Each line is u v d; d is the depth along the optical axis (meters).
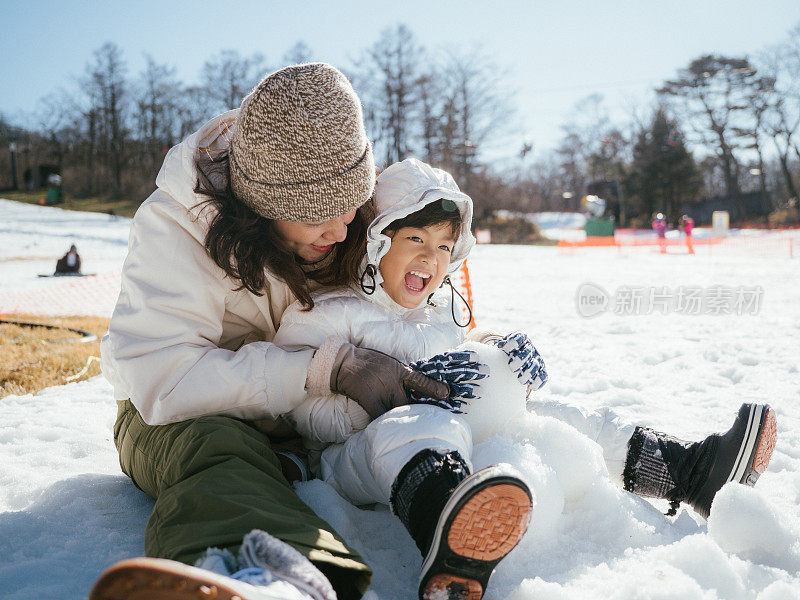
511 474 1.40
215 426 1.87
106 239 37.59
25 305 11.17
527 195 64.31
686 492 2.09
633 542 1.87
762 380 4.18
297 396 1.99
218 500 1.58
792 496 2.30
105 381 4.50
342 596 1.53
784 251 26.08
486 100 57.25
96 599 1.11
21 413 3.55
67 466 2.66
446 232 2.21
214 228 2.03
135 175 68.75
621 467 2.14
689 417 3.36
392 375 1.94
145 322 2.01
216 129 2.22
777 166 65.50
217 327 2.11
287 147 1.87
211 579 1.13
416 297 2.24
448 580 1.47
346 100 1.94
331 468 2.05
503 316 7.93
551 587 1.53
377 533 1.91
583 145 67.31
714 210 60.72
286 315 2.18
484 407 2.01
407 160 2.26
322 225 2.04
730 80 56.78
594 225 45.41
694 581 1.56
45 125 72.44
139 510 2.18
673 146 58.75
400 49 57.97
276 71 1.99
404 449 1.73
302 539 1.49
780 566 1.78
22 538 1.93
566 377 4.44
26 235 37.06
